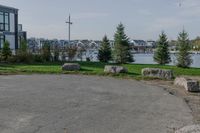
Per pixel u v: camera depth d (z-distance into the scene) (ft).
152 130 23.35
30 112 28.04
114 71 59.16
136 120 26.08
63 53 101.45
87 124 24.54
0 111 28.25
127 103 33.01
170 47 118.01
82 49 112.37
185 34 92.84
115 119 26.27
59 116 26.81
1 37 131.34
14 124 24.13
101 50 114.11
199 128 23.65
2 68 65.21
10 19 136.98
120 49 106.22
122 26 107.76
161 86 45.93
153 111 29.50
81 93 38.47
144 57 190.80
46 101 33.12
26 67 67.82
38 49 98.22
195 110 30.35
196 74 61.11
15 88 41.37
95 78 53.72
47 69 63.72
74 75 57.62
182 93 40.37
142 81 51.13
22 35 161.38
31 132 22.20
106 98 35.60
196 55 215.72
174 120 26.30
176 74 60.18
